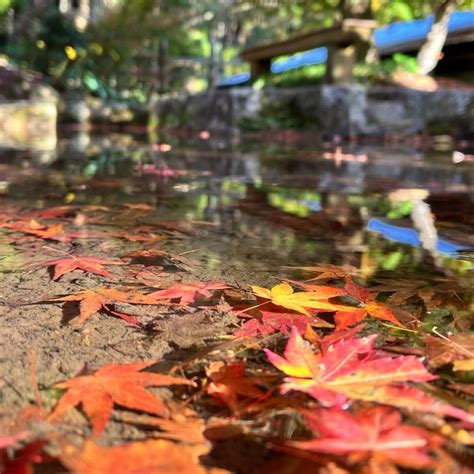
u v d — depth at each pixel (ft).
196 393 0.77
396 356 0.90
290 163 5.04
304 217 2.27
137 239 1.77
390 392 0.72
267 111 10.74
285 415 0.70
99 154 5.60
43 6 18.69
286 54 12.09
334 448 0.58
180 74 24.86
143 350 0.92
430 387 0.78
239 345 0.94
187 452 0.61
